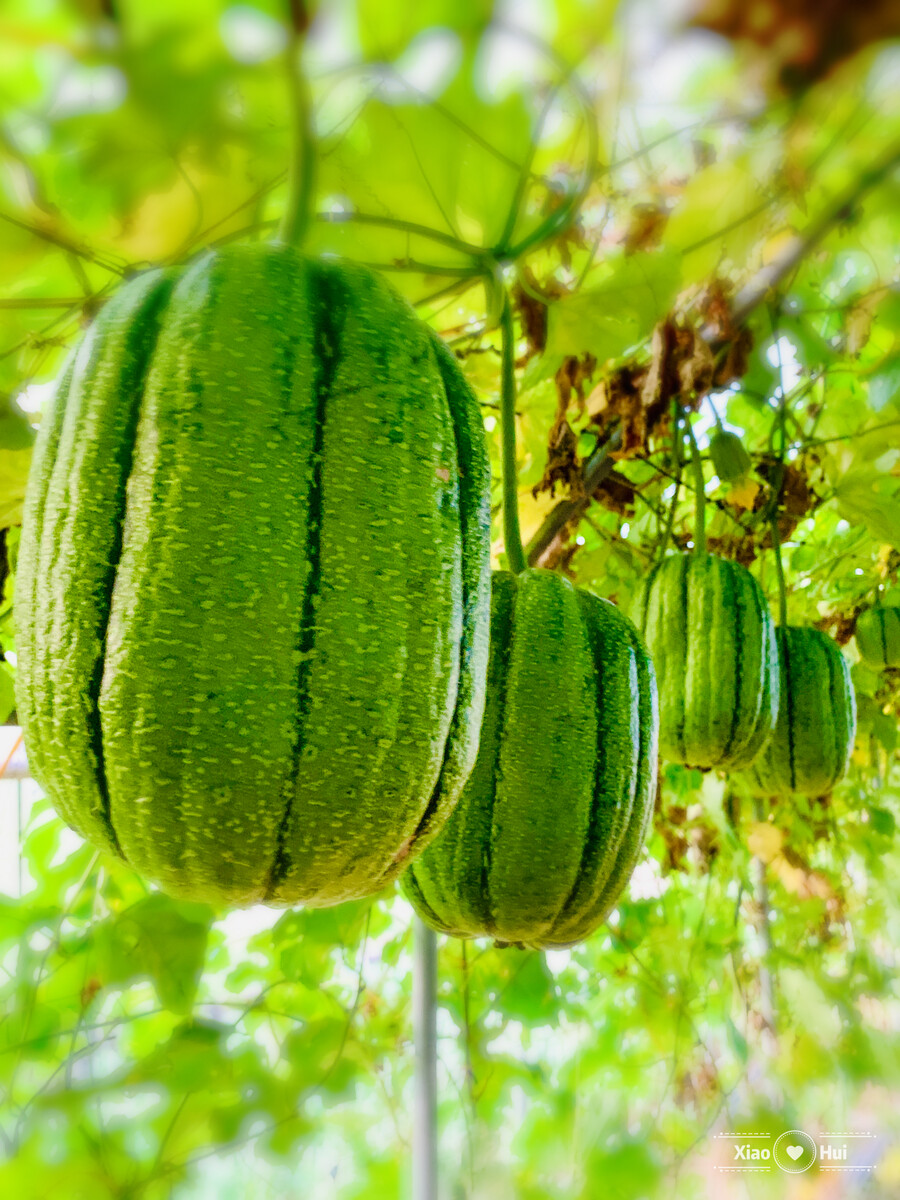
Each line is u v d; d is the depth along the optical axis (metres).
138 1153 0.74
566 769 0.42
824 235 0.52
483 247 0.51
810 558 1.10
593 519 0.89
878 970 1.17
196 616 0.26
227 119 0.33
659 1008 1.09
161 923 0.70
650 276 0.55
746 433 0.92
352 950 0.92
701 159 0.49
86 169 0.38
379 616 0.27
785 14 0.20
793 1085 1.10
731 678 0.68
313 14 0.23
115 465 0.28
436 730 0.29
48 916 0.75
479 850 0.42
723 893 1.20
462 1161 0.99
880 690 1.14
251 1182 1.12
